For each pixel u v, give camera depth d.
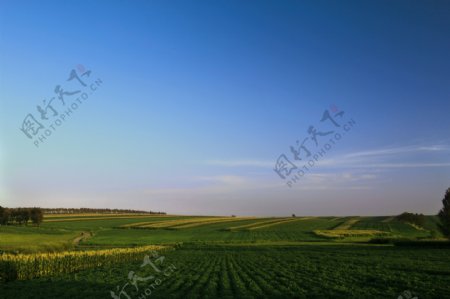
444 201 86.94
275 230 137.88
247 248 81.56
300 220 180.12
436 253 63.03
